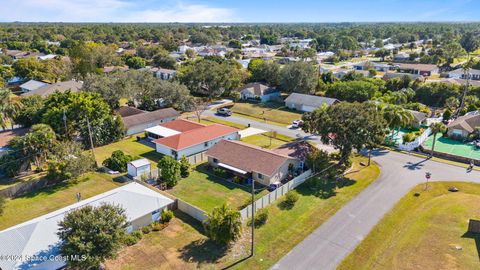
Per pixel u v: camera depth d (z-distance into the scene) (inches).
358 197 1718.8
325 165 1980.8
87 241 1100.5
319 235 1400.1
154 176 1953.7
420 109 3257.9
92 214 1138.7
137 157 2183.8
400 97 3449.8
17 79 4879.4
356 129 1908.2
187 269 1211.9
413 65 5605.3
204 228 1439.5
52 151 2032.5
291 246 1332.4
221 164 2021.4
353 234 1403.8
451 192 1755.7
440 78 4945.9
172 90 3435.0
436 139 2655.0
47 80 4808.1
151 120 2942.9
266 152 1995.6
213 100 4030.5
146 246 1347.2
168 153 2316.7
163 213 1515.7
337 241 1359.5
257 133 2760.8
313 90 4057.6
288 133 2839.6
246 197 1738.4
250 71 4800.7
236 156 2039.9
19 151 2020.2
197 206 1644.9
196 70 3934.5
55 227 1291.8
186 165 2001.7
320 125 2018.9
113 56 5797.2
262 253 1294.3
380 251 1295.5
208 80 3885.3
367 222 1491.1
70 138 2448.3
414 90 3823.8
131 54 6978.4
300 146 2132.1
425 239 1354.6
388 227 1449.3
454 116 3149.6
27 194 1807.3
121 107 3255.4
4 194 1754.4
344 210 1592.0
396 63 6274.6
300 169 2048.5
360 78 4414.4
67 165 1893.5
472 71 4820.4
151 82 3506.4
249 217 1536.7
